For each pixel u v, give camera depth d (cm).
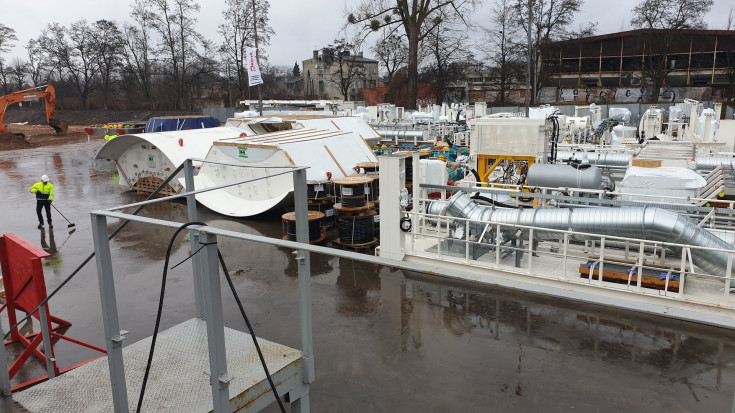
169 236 1216
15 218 1460
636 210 742
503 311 745
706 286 726
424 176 1169
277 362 364
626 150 1819
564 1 4853
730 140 2098
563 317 719
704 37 5322
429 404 522
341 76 6281
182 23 5731
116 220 1419
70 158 3016
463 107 3256
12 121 7488
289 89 8975
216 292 282
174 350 399
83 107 7144
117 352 313
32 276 570
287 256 1041
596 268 760
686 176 925
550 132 1416
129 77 6706
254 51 2703
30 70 7362
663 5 4906
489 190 954
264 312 765
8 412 416
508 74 5028
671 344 636
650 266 709
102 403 337
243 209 1394
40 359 630
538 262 861
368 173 1330
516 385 554
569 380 562
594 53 5750
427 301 789
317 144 1366
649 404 515
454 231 923
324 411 513
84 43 6788
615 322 698
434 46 5056
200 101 6462
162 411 320
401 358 619
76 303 820
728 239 766
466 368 592
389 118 2919
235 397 326
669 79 5703
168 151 1658
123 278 933
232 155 1420
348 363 609
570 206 902
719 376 564
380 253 945
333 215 1270
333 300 805
